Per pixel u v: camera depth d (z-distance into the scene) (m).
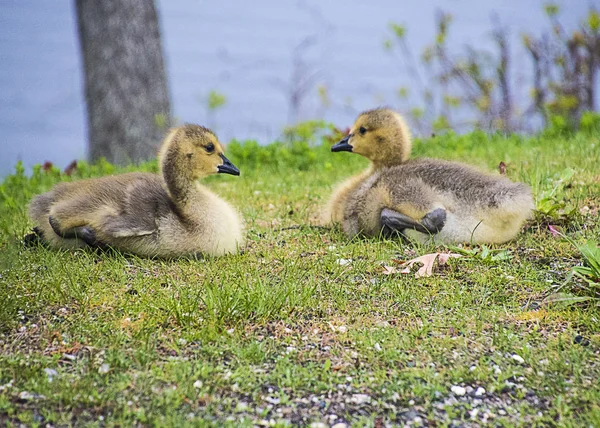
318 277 11.61
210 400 8.34
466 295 10.84
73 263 12.01
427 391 8.56
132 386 8.54
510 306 10.61
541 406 8.38
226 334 9.60
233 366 9.00
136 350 9.21
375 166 15.16
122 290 11.01
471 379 8.81
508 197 12.56
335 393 8.57
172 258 12.72
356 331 9.84
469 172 13.40
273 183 18.31
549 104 26.94
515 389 8.67
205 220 12.78
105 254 12.53
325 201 16.48
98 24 26.55
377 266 12.00
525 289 11.12
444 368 9.02
